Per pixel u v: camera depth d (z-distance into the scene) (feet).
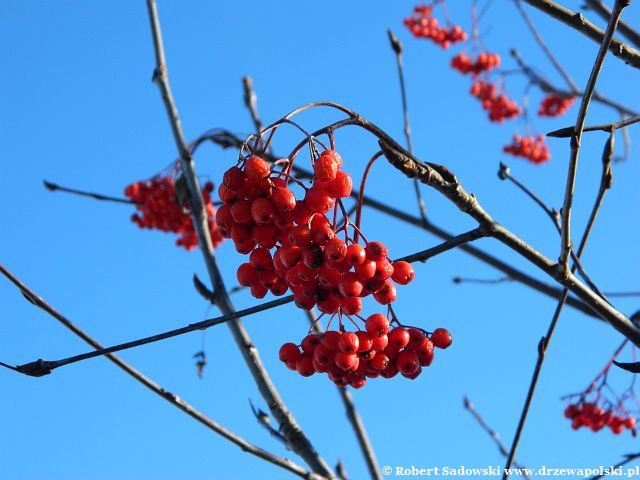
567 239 2.11
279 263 1.98
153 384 2.37
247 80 3.26
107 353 2.18
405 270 2.03
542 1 2.36
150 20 2.94
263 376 2.62
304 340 2.17
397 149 2.00
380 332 2.07
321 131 1.95
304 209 1.94
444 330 2.16
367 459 2.80
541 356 2.30
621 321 2.18
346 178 1.93
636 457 2.46
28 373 2.15
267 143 1.96
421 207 3.09
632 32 2.77
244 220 1.95
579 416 3.28
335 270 1.97
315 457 2.55
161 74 2.94
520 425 2.33
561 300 2.28
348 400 2.85
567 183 2.08
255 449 2.44
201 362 2.72
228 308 2.68
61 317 2.32
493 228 2.11
